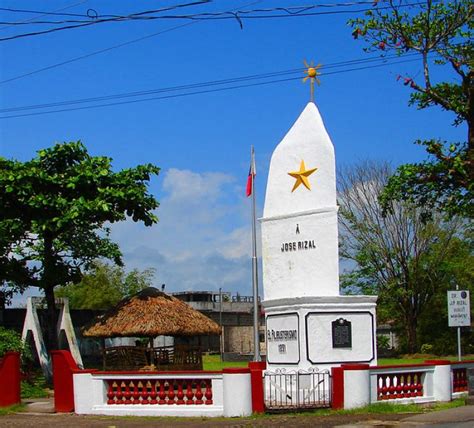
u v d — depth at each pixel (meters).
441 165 21.61
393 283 49.81
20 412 20.50
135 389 19.11
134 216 27.48
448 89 21.67
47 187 26.80
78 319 34.09
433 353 50.78
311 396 18.91
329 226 20.69
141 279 62.72
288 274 21.31
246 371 17.84
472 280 51.09
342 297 20.09
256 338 28.83
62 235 28.64
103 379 19.38
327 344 19.80
